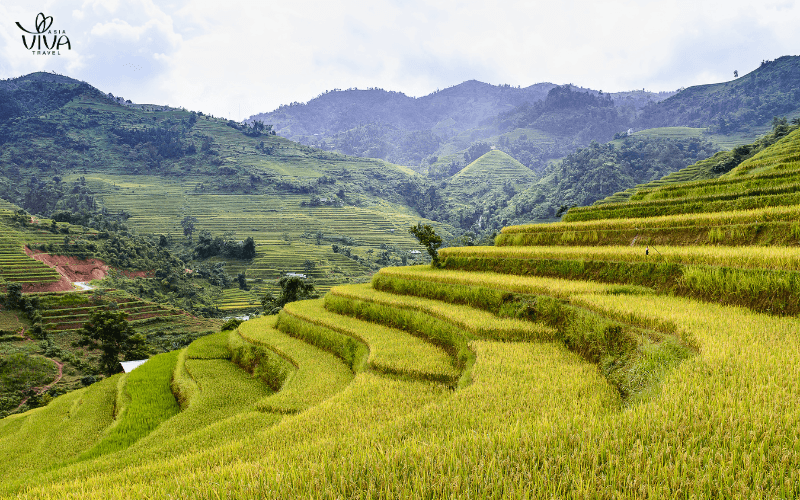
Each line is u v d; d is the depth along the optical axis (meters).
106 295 79.56
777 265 15.61
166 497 7.52
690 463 5.75
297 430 13.27
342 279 125.75
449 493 5.88
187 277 109.31
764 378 8.11
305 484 6.64
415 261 152.75
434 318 23.33
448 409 11.30
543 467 6.11
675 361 11.20
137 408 25.34
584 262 24.50
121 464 14.32
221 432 16.27
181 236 154.75
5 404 47.25
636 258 22.12
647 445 6.38
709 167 99.81
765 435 6.06
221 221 177.50
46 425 26.78
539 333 18.47
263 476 7.24
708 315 13.70
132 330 63.81
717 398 7.43
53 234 99.50
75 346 63.12
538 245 34.84
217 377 28.69
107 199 186.88
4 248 84.69
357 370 21.42
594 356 15.36
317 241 162.12
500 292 22.98
